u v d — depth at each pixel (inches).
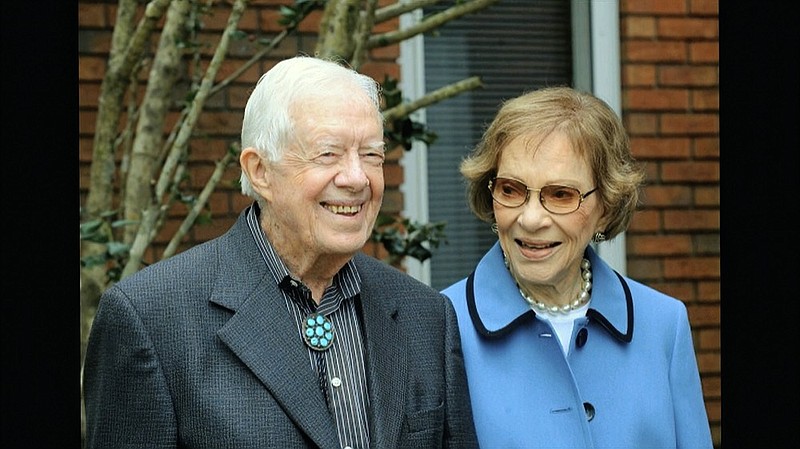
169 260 85.4
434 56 187.0
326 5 134.3
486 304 98.4
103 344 80.7
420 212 183.5
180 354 79.8
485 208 100.0
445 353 91.0
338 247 81.4
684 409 98.9
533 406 94.9
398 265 182.4
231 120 169.6
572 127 91.2
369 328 86.7
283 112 81.0
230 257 85.4
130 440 78.6
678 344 99.9
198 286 82.8
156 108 136.9
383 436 82.4
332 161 80.7
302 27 173.2
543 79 191.5
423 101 144.8
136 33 127.1
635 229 189.9
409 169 182.7
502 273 99.7
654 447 95.7
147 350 79.3
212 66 131.3
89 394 82.2
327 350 84.2
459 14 143.6
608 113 94.1
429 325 91.4
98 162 134.1
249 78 170.4
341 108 80.9
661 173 190.7
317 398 80.9
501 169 93.4
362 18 143.3
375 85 85.7
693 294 192.4
